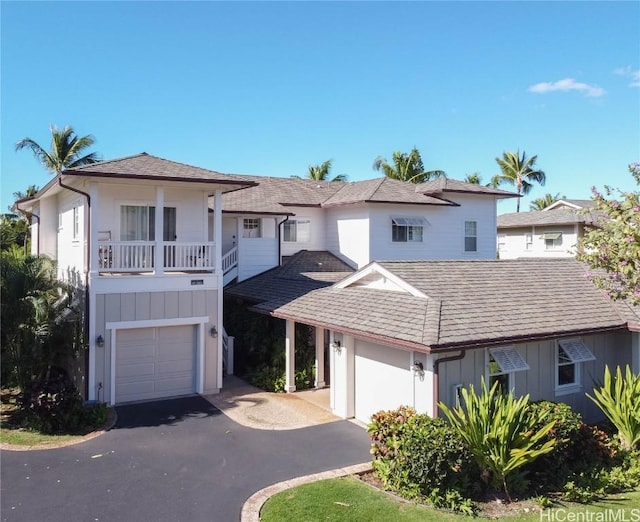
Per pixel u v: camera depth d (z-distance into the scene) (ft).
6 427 42.09
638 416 36.42
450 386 37.68
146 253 53.11
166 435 40.81
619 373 39.32
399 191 81.97
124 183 50.14
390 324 40.09
